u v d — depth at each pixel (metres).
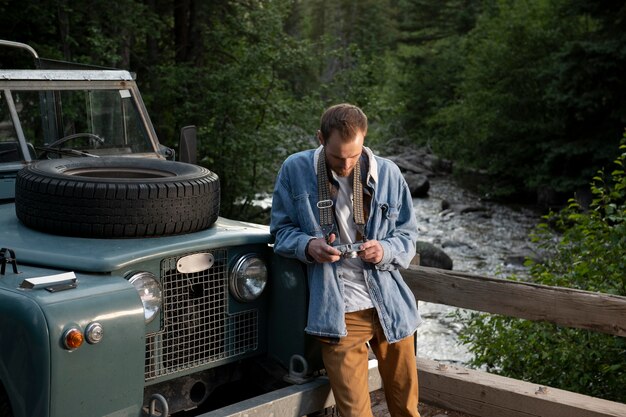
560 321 4.23
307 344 3.46
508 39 26.83
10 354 2.70
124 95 4.62
